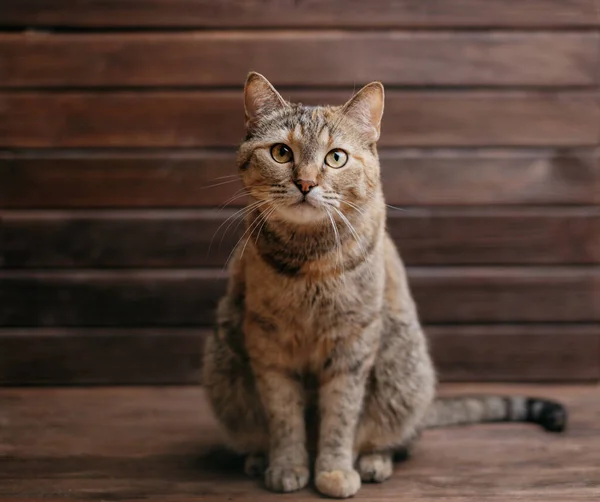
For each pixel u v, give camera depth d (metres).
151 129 1.34
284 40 1.33
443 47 1.33
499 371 1.37
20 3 1.32
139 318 1.36
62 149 1.35
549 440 1.16
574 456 1.11
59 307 1.36
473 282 1.36
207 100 1.34
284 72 1.33
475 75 1.33
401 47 1.33
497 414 1.22
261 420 1.09
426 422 1.18
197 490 1.03
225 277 1.36
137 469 1.09
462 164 1.35
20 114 1.33
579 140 1.34
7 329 1.37
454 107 1.34
